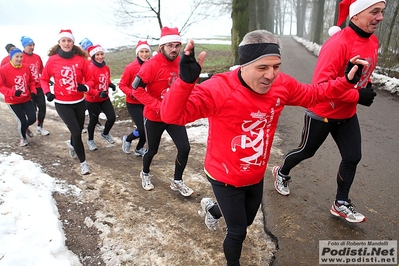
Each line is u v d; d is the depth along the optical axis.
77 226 3.30
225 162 2.16
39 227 3.04
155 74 3.64
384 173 4.30
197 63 1.77
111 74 14.41
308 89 2.29
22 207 3.34
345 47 2.74
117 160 5.09
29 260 2.62
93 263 2.78
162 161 5.00
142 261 2.80
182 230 3.24
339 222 3.28
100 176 4.48
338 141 3.14
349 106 2.93
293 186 4.02
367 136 5.77
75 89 4.47
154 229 3.25
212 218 2.88
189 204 3.74
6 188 3.70
